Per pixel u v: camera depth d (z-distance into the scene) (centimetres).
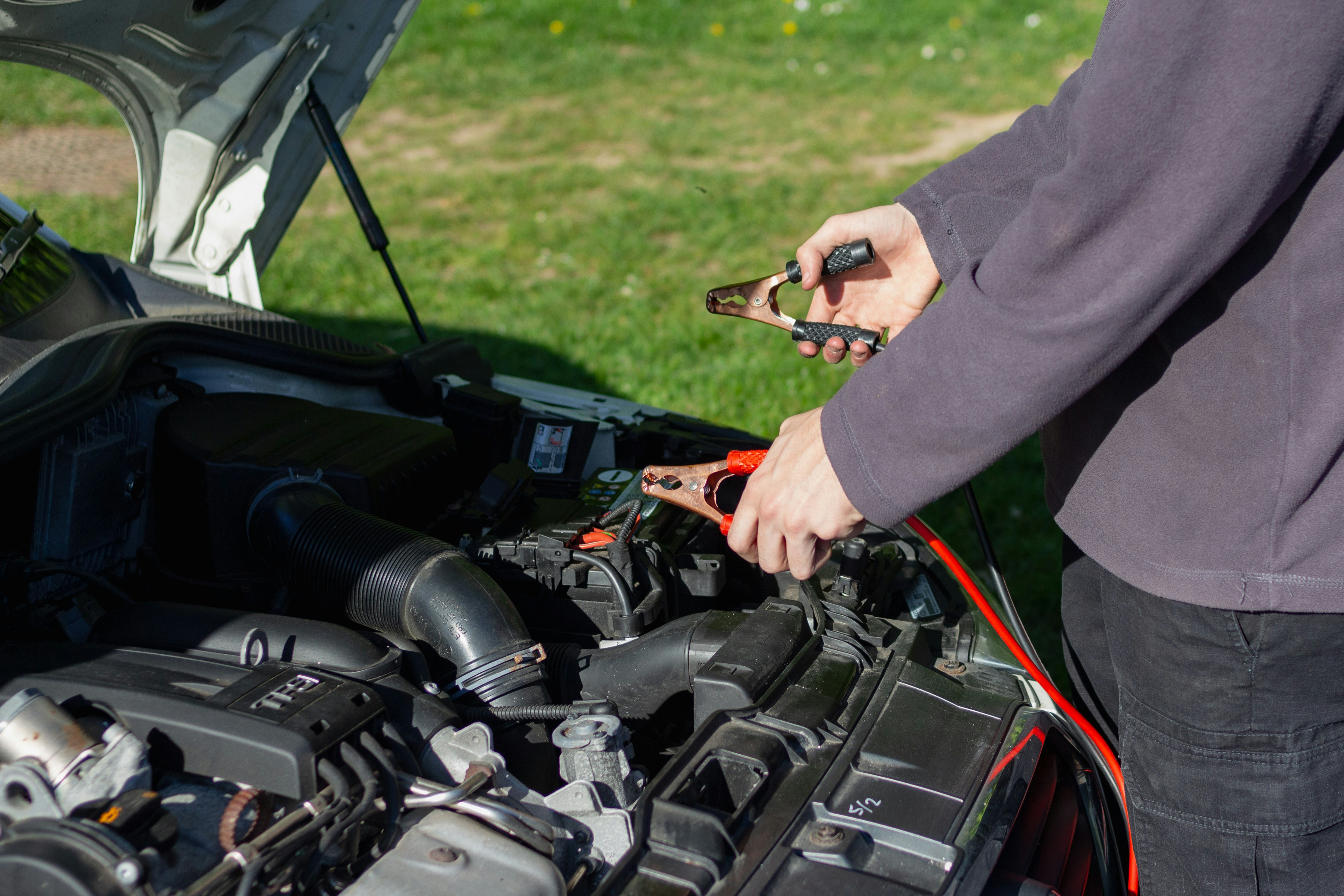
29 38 176
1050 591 312
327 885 109
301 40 214
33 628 140
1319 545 103
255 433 165
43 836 96
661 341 475
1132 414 112
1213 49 87
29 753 105
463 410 200
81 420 146
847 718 128
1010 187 140
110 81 202
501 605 138
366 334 483
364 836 115
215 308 205
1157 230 92
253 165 230
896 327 162
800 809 113
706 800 115
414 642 142
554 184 719
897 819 112
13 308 167
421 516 171
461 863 105
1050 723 135
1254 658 109
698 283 552
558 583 153
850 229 153
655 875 104
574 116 884
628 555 151
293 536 148
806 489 112
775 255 592
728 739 119
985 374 98
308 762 106
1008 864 118
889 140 805
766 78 970
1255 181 88
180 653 128
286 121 223
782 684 130
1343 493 102
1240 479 105
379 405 208
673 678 140
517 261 589
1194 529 108
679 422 211
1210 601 107
